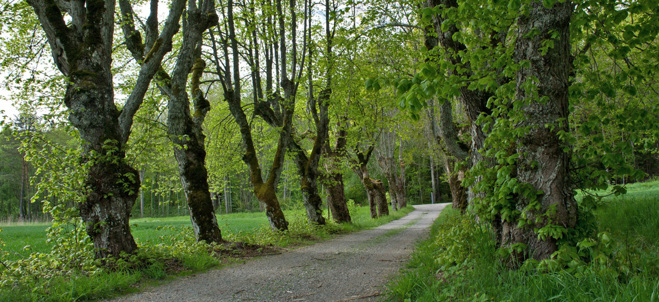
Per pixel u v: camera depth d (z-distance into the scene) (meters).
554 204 4.24
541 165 4.36
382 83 3.49
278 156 12.84
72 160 6.25
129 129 7.33
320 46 13.80
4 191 48.22
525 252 4.43
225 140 14.90
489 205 5.03
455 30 6.44
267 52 13.04
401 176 33.34
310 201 14.33
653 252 4.58
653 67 5.01
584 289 3.22
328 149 16.73
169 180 15.32
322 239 11.83
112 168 6.57
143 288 5.48
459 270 4.70
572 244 4.19
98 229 6.36
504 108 4.77
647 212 7.88
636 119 4.82
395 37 11.73
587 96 5.09
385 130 24.14
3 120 5.84
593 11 4.90
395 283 4.82
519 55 4.56
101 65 6.82
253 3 11.52
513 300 3.18
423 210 31.28
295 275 6.23
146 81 7.42
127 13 9.09
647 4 4.37
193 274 6.43
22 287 5.00
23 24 9.30
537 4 4.36
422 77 3.35
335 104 14.20
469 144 9.29
